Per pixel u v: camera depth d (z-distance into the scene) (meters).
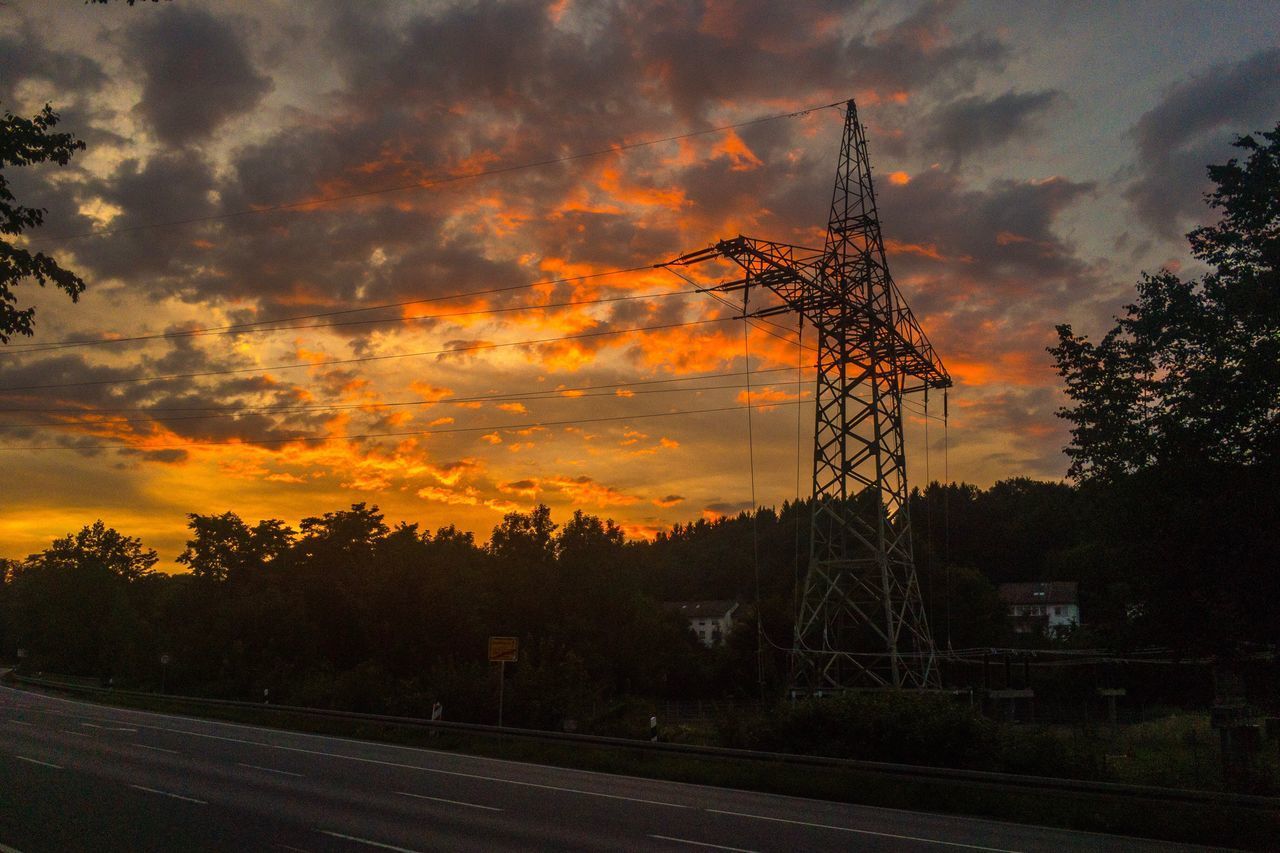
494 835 13.18
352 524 70.62
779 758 20.98
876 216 36.28
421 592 58.31
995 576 112.25
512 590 71.69
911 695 23.02
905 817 16.52
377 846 12.23
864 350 35.50
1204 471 18.66
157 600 94.00
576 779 20.56
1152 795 15.84
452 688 35.22
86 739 26.72
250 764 21.47
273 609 59.94
